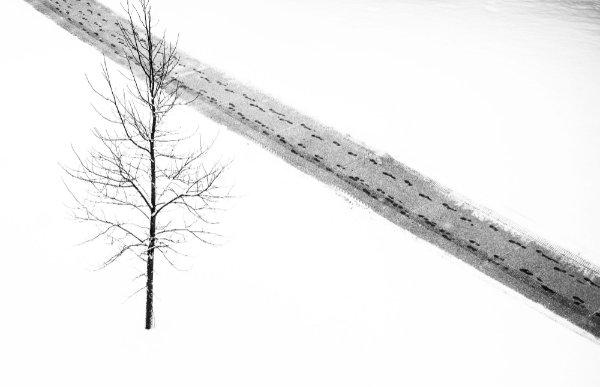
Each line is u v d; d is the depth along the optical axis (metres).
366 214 12.98
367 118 16.59
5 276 10.26
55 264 10.67
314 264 11.28
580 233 12.94
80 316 9.62
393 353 9.59
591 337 10.55
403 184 14.12
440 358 9.65
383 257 11.77
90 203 12.17
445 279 11.44
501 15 23.59
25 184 12.55
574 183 14.48
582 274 11.95
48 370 8.58
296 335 9.64
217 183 13.04
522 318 10.76
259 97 17.11
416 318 10.38
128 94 16.19
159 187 12.50
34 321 9.45
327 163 14.55
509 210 13.52
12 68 16.95
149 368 8.73
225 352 9.13
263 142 14.99
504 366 9.69
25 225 11.48
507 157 15.34
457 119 16.84
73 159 13.41
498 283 11.55
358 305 10.47
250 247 11.48
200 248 11.35
